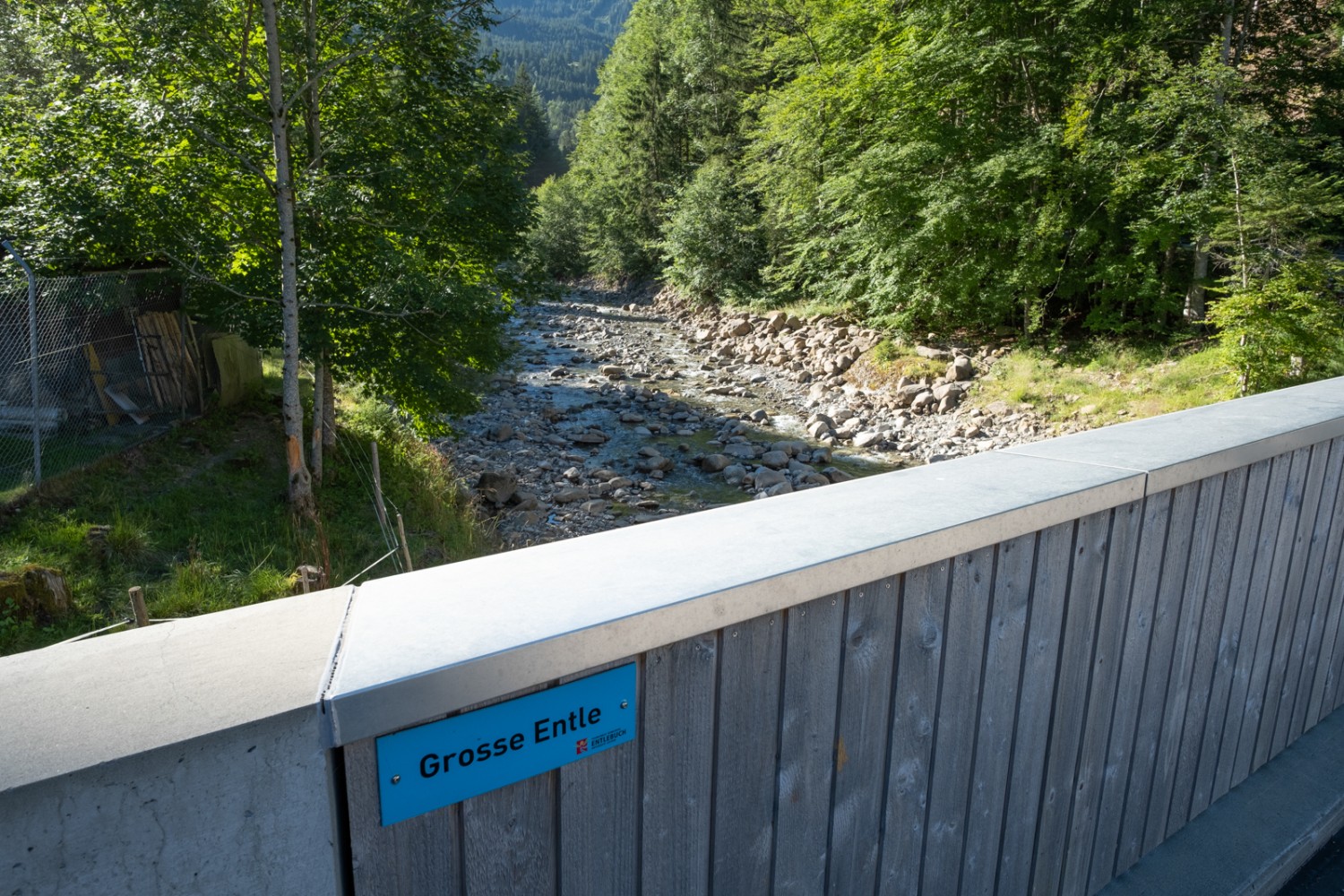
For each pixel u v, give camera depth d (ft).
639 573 3.91
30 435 32.42
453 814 3.27
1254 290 46.93
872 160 68.59
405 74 36.50
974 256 67.15
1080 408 56.18
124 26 29.76
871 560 4.27
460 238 39.73
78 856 2.46
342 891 3.05
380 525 32.76
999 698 5.52
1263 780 8.46
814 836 4.67
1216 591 7.14
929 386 66.39
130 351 37.35
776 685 4.23
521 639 3.17
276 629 3.30
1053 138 60.39
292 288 33.22
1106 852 6.93
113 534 28.60
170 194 33.12
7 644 22.76
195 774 2.57
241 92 33.32
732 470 49.24
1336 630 9.29
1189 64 55.98
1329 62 61.11
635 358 88.33
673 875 4.09
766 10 94.43
